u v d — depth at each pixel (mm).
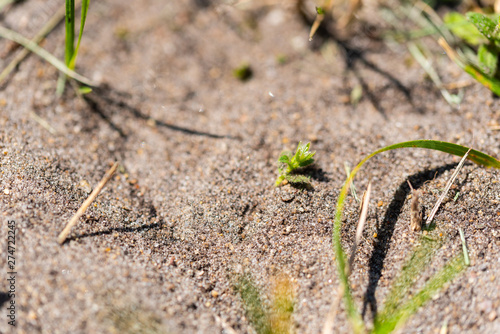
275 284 352
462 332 337
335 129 390
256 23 430
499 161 361
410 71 403
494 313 337
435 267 348
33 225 351
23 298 339
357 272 350
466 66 381
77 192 367
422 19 413
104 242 354
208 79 413
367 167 375
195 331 341
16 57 402
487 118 380
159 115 400
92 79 405
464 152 359
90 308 338
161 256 357
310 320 344
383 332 338
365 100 399
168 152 387
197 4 434
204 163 383
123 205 369
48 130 383
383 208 363
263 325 345
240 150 384
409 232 356
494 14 383
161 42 423
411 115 390
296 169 375
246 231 364
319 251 355
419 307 342
